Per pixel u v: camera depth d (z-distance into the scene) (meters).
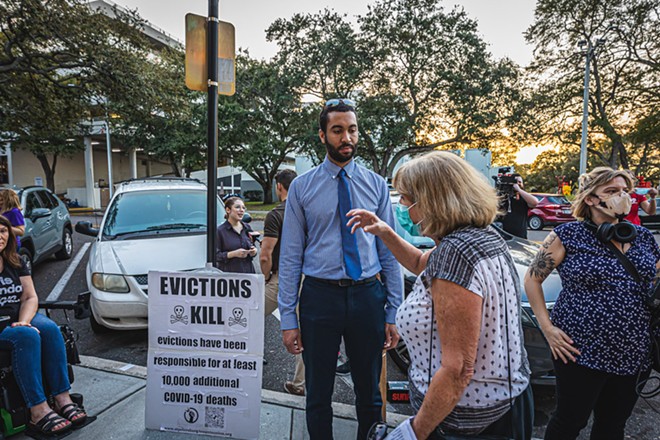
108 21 11.09
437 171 1.28
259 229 13.79
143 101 12.05
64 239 8.37
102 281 3.96
